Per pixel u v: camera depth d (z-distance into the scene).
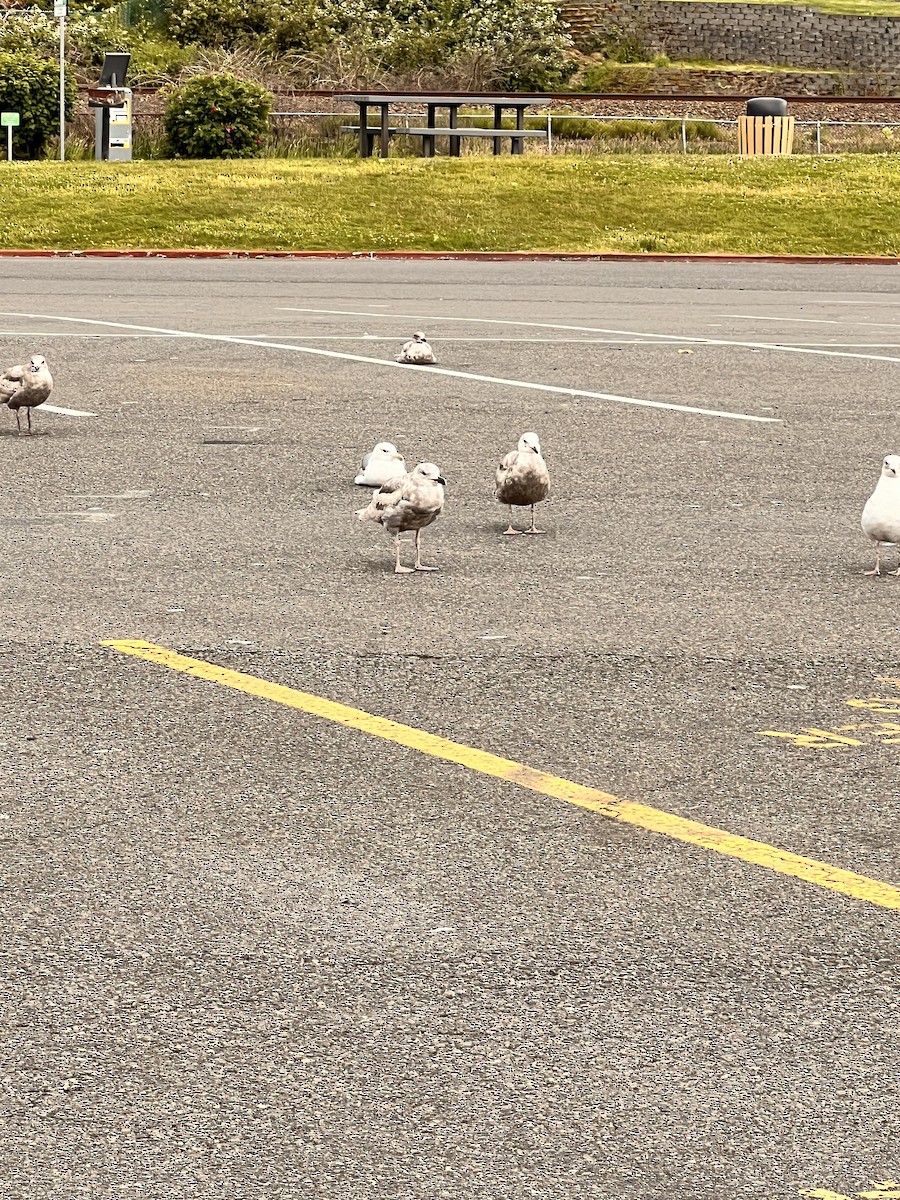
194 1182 3.36
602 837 4.99
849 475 10.35
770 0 51.22
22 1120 3.55
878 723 5.99
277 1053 3.81
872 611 7.44
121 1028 3.91
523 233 24.22
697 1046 3.87
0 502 9.27
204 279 20.53
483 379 13.77
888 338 16.38
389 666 6.54
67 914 4.46
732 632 7.09
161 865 4.75
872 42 47.59
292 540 8.55
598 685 6.36
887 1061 3.82
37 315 17.16
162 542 8.45
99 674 6.37
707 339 16.17
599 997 4.08
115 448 10.82
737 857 4.87
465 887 4.65
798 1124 3.57
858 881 4.73
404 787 5.34
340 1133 3.52
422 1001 4.05
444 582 7.80
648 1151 3.47
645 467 10.53
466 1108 3.61
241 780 5.38
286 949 4.29
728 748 5.72
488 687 6.31
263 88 31.22
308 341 15.70
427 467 7.70
